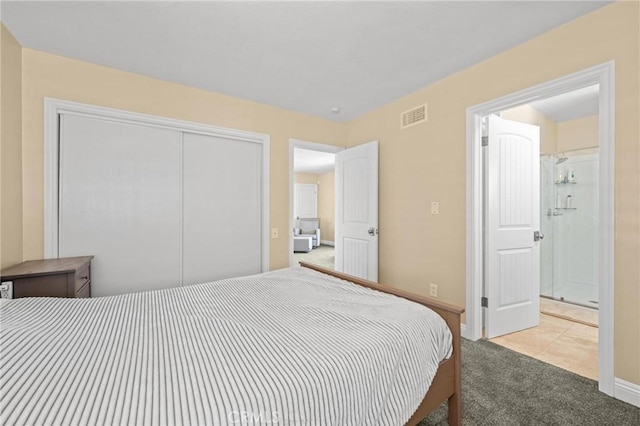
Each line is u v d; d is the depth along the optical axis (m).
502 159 2.40
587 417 1.40
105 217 2.26
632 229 1.48
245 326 1.14
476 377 1.76
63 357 0.86
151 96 2.40
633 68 1.47
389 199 3.00
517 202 2.48
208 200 2.74
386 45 1.95
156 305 1.40
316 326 1.13
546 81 1.81
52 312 1.22
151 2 1.53
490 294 2.30
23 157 1.93
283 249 3.14
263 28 1.76
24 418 0.60
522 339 2.31
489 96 2.12
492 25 1.74
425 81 2.50
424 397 1.13
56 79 2.05
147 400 0.68
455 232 2.37
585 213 3.32
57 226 2.07
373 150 3.02
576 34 1.68
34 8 1.57
